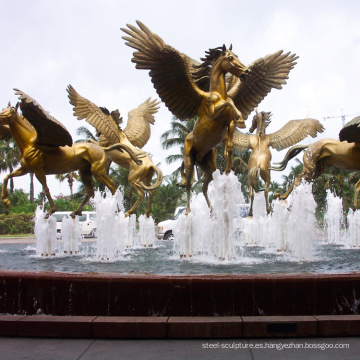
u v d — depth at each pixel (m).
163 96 7.37
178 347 3.35
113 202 8.59
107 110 12.63
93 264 6.88
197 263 6.63
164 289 3.92
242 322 3.55
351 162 10.73
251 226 12.13
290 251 8.41
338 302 3.85
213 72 7.14
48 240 8.62
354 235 11.10
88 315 3.95
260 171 12.85
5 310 4.11
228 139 7.02
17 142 8.80
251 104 8.21
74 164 9.47
